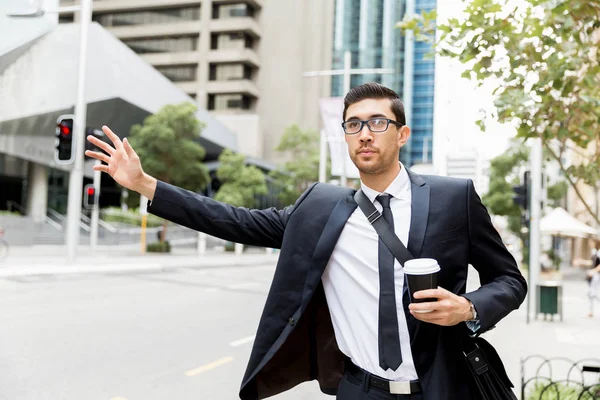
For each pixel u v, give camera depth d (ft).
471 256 6.46
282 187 156.04
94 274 57.21
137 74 122.93
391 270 6.15
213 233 6.91
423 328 6.03
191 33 219.00
